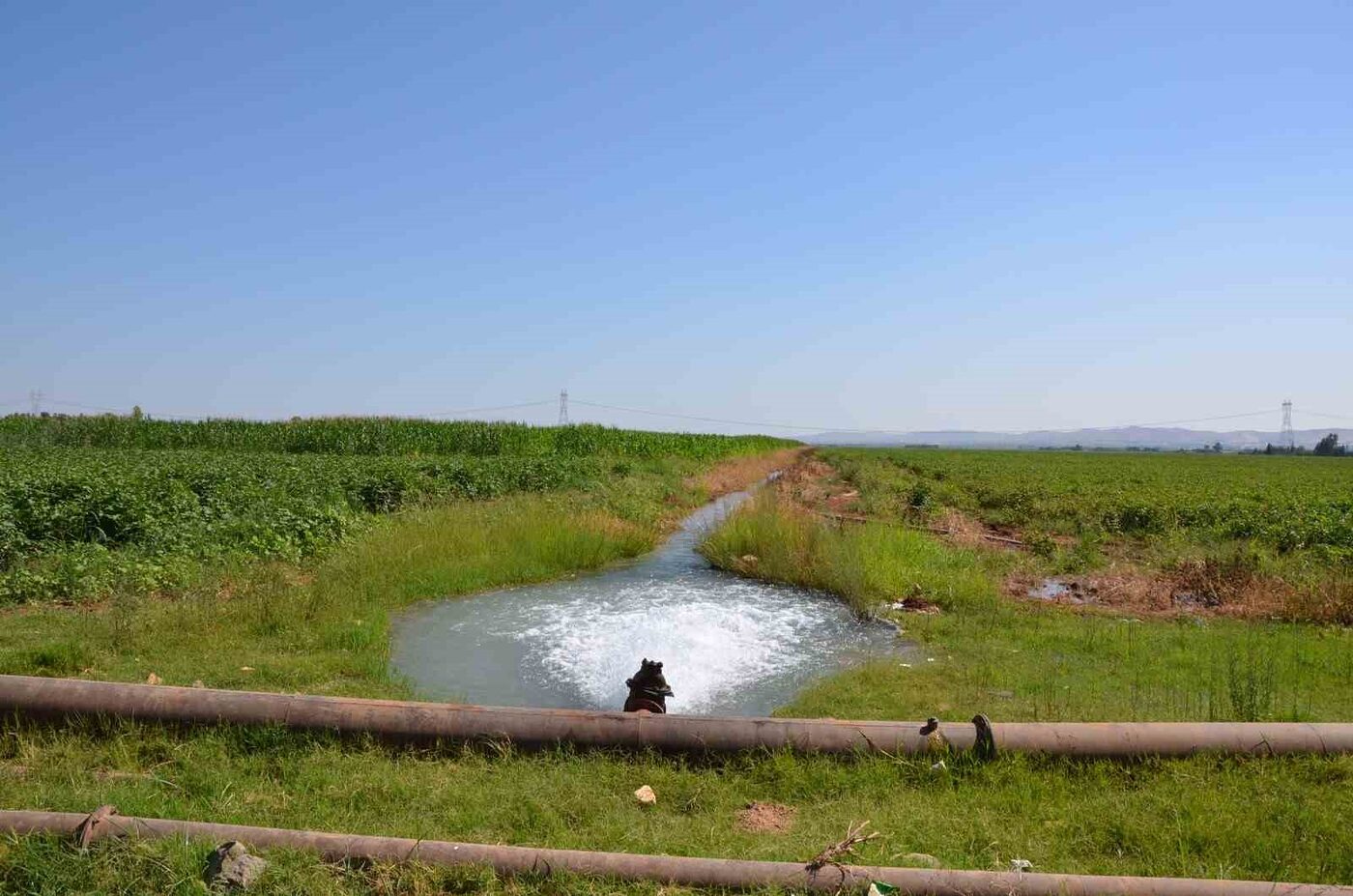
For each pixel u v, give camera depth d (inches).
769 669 339.3
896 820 188.7
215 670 294.2
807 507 817.5
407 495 675.4
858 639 384.8
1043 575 550.6
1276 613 429.4
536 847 170.9
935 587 466.6
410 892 152.9
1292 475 1995.6
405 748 217.3
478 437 1393.9
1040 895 151.1
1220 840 178.5
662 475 1137.4
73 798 181.9
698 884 155.9
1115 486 1363.2
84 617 354.0
